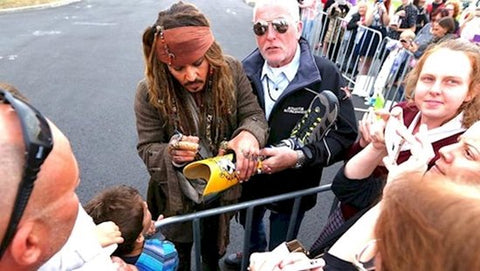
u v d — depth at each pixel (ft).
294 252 3.66
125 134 15.84
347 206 5.39
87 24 37.81
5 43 29.43
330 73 6.25
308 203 7.35
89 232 2.97
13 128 1.84
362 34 21.34
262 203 6.24
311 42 27.96
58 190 2.07
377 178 5.15
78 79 22.09
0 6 45.96
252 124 5.82
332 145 6.03
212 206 6.38
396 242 2.00
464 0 28.40
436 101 4.79
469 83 4.68
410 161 3.74
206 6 54.34
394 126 4.43
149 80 5.43
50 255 2.16
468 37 18.34
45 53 27.04
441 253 1.74
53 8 48.52
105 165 13.51
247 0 61.77
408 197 2.01
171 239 6.87
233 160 5.37
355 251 3.32
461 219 1.75
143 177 12.96
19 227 1.88
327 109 5.64
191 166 5.39
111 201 5.38
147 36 5.17
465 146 3.36
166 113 5.58
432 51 5.04
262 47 6.14
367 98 19.66
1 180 1.77
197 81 5.24
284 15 5.87
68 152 2.18
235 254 9.45
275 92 6.43
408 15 23.45
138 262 5.75
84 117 17.22
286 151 5.62
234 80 5.86
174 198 5.82
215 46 5.31
